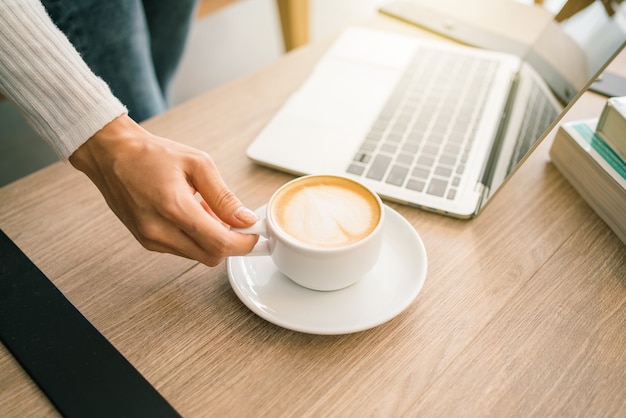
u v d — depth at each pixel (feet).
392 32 2.82
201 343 1.37
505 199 1.81
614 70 2.36
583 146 1.75
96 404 1.22
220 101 2.34
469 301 1.47
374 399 1.24
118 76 3.17
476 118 2.10
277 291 1.46
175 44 3.88
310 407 1.23
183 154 1.49
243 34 6.88
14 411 1.23
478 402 1.24
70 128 1.50
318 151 1.96
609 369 1.30
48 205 1.82
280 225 1.39
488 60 2.48
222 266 1.59
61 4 2.65
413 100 2.22
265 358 1.34
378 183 1.81
